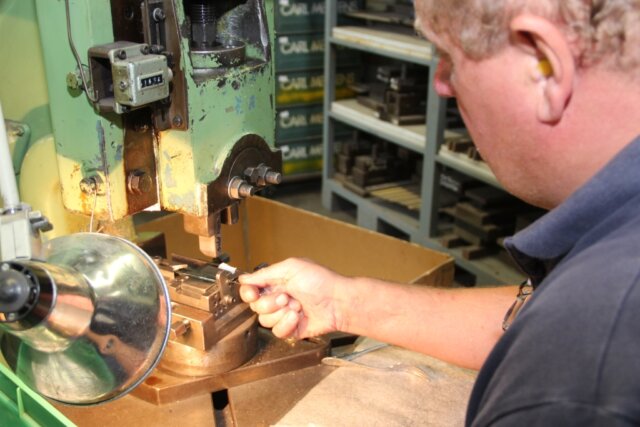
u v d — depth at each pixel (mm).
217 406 1057
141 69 798
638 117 510
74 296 683
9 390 1054
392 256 1657
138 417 973
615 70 498
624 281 454
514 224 2545
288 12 3293
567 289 480
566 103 528
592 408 420
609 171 505
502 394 475
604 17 483
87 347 701
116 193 906
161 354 754
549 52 505
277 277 1046
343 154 3414
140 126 904
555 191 594
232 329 1041
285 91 3465
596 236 515
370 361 1113
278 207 1879
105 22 828
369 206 3141
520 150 587
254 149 976
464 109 634
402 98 2852
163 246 1216
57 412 946
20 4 945
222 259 1111
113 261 747
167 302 765
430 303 1024
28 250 669
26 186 1037
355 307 1040
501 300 1006
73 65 842
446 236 2689
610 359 427
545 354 458
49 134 1016
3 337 775
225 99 909
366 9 3416
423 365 1100
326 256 1824
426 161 2672
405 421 965
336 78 3457
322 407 993
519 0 512
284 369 1074
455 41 583
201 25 936
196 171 898
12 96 995
